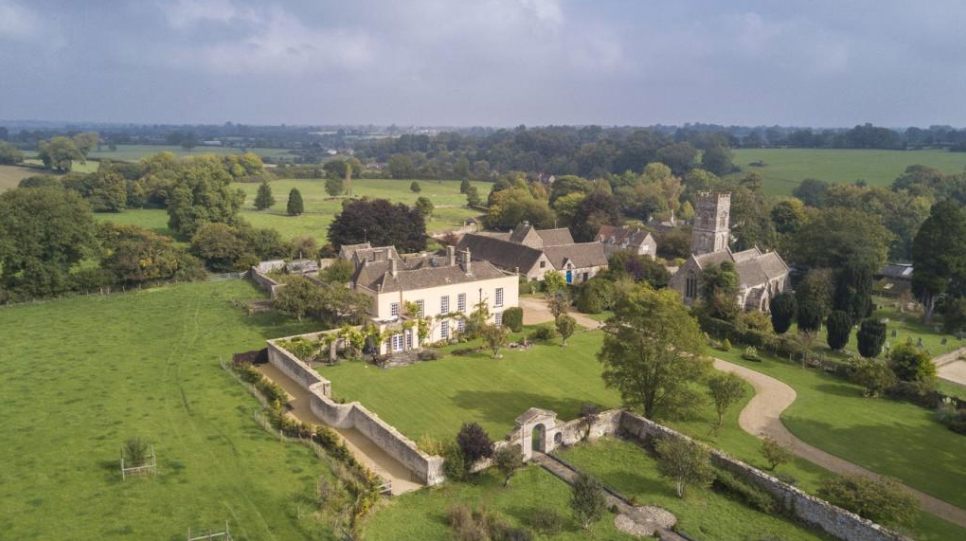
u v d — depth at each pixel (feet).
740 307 291.17
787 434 183.42
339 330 239.91
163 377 209.26
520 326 279.69
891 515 129.39
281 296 276.21
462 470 147.13
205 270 382.83
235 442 160.86
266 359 231.50
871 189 525.75
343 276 326.03
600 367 235.61
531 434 160.35
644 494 144.87
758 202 469.98
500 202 589.32
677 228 507.71
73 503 129.90
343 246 395.14
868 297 307.17
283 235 512.22
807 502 135.23
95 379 206.39
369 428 169.89
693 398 179.42
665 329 174.50
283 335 260.21
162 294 336.29
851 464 165.58
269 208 655.76
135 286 353.51
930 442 179.93
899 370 223.10
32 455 151.43
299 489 138.72
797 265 402.72
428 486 144.66
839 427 189.16
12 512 125.80
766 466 160.66
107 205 594.65
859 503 131.95
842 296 307.17
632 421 176.14
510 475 146.61
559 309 295.07
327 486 133.80
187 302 317.42
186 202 484.74
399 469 153.48
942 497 149.38
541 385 215.51
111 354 233.14
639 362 176.14
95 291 336.29
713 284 306.55
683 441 154.10
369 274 270.87
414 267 288.92
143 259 348.59
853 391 220.64
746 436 181.16
